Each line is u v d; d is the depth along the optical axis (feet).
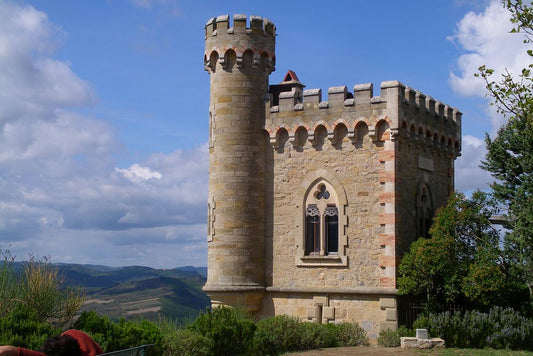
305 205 102.99
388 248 95.96
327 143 102.32
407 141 101.50
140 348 42.37
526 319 90.48
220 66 107.14
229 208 104.22
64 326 67.51
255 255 104.22
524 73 74.95
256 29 106.93
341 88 101.50
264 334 88.33
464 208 97.45
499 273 91.86
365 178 98.99
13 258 65.82
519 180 100.99
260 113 106.83
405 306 96.84
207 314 86.22
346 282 98.53
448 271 93.91
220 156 105.70
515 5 73.92
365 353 85.71
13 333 57.77
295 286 102.17
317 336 92.38
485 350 87.51
